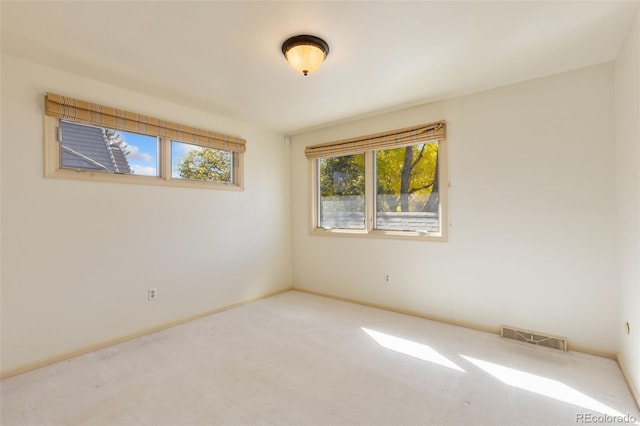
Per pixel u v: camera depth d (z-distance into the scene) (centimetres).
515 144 281
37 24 188
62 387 207
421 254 338
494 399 191
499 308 291
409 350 258
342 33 200
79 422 173
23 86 233
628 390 199
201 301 346
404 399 191
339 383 209
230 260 377
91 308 265
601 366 229
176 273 324
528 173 275
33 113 237
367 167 382
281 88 287
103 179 272
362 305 385
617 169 235
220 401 191
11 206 228
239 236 389
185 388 205
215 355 251
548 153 266
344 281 406
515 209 282
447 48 220
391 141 353
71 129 259
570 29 198
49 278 243
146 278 300
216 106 334
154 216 307
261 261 417
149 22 187
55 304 246
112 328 276
